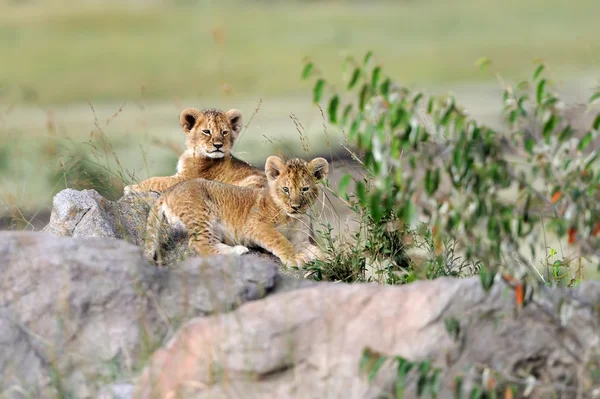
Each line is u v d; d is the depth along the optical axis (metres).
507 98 11.12
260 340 10.74
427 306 10.86
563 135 10.66
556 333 10.77
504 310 10.80
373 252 14.88
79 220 15.84
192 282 11.92
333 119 10.56
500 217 10.56
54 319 11.48
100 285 11.65
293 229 18.00
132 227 16.58
